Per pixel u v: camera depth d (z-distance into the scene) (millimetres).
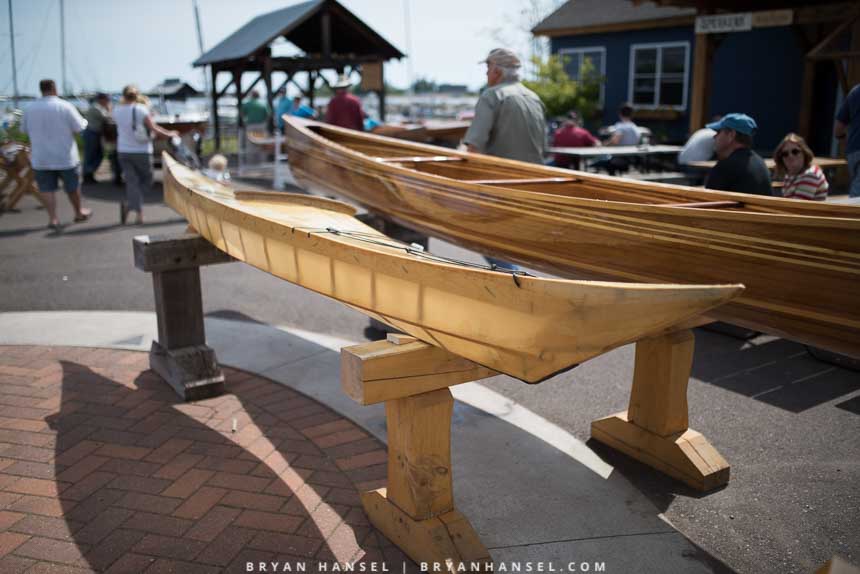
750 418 4000
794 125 14281
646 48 17297
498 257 4430
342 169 5719
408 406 2582
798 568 2715
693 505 3141
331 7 17797
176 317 4230
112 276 7031
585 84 18328
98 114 13992
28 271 7234
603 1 19016
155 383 4320
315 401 4082
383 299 2742
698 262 3178
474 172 5387
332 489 3162
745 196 3451
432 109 37281
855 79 10203
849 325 2779
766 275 2951
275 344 5051
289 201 4520
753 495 3225
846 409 4098
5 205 11000
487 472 3371
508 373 2451
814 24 13344
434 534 2586
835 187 8984
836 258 2703
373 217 4789
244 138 17156
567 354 2223
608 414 4070
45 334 5227
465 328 2455
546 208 3781
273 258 3363
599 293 2037
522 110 5496
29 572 2586
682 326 3285
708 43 12055
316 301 6281
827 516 3062
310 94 20578
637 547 2814
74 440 3590
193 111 25969
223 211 3756
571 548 2803
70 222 9945
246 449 3514
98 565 2629
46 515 2941
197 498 3076
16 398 4090
